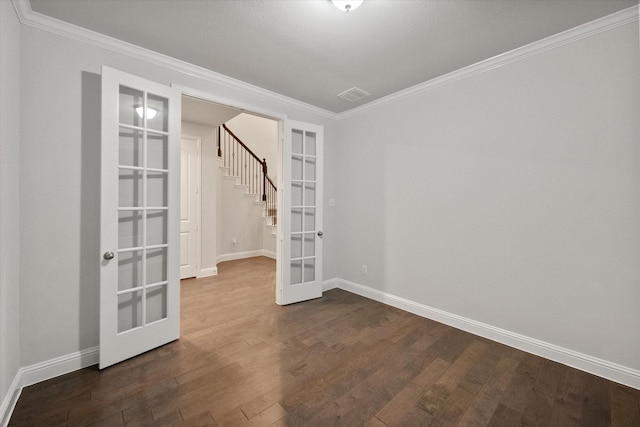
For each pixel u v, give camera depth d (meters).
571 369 2.12
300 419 1.62
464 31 2.12
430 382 1.97
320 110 3.82
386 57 2.50
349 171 3.92
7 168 1.65
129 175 2.28
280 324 2.89
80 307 2.11
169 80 2.54
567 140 2.16
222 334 2.66
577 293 2.14
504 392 1.87
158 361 2.19
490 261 2.59
